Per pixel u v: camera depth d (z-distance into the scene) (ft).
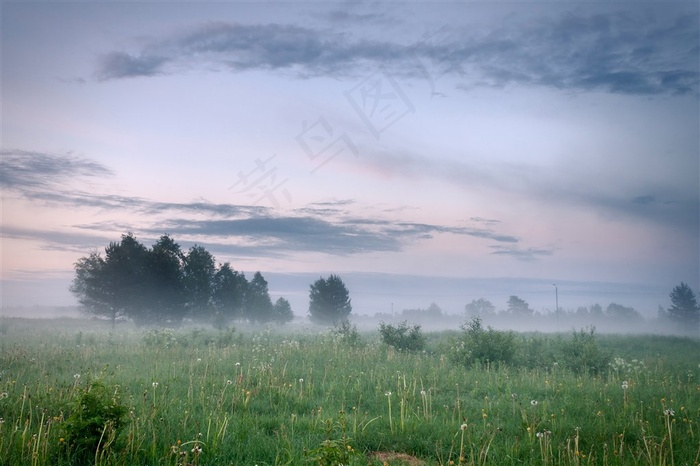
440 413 30.17
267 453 21.57
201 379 38.22
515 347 60.75
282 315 201.05
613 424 27.32
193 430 23.98
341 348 63.62
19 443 20.30
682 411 30.96
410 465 20.97
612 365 54.03
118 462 19.06
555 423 27.20
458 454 22.24
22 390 31.68
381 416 27.84
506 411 31.45
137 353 57.52
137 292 137.18
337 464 16.89
